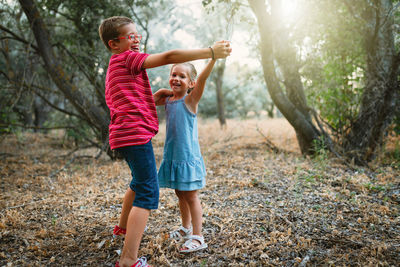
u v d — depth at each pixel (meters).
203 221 2.74
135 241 1.95
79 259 2.22
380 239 2.35
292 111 5.00
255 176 4.04
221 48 1.88
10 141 8.00
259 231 2.54
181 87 2.29
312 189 3.48
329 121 5.29
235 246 2.31
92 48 5.57
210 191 3.56
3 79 6.74
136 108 1.96
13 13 5.29
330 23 4.70
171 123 2.30
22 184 4.06
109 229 2.65
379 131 4.59
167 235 2.48
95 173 4.54
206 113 20.19
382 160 4.65
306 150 5.15
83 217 2.91
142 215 1.96
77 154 6.32
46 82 7.53
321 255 2.16
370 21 4.52
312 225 2.61
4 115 6.64
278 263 2.09
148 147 2.01
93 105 5.47
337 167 4.36
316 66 5.29
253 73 6.11
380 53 4.47
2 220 2.74
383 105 4.51
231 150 5.89
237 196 3.33
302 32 4.88
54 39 6.11
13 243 2.41
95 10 5.32
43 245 2.38
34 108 11.03
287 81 5.21
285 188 3.55
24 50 5.84
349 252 2.19
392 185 3.55
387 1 4.33
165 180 2.33
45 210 3.10
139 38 2.10
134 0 4.87
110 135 2.03
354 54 4.99
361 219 2.70
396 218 2.68
